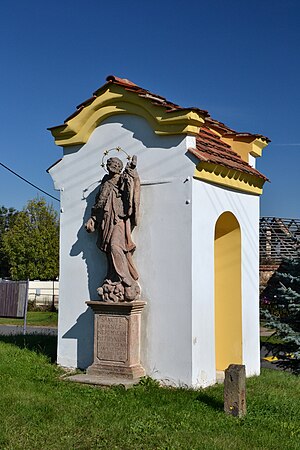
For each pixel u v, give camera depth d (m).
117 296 10.20
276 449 6.96
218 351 11.81
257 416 8.27
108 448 6.90
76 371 10.84
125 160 10.82
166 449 6.85
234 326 11.70
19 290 17.39
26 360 11.49
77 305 11.16
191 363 9.82
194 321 9.95
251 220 12.21
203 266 10.30
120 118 10.92
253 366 11.95
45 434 7.30
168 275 10.15
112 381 9.83
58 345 11.30
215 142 12.07
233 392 8.23
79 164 11.38
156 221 10.34
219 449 6.88
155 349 10.17
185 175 10.11
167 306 10.12
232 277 11.80
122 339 10.13
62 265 11.42
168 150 10.30
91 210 10.87
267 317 12.95
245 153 12.39
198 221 10.20
